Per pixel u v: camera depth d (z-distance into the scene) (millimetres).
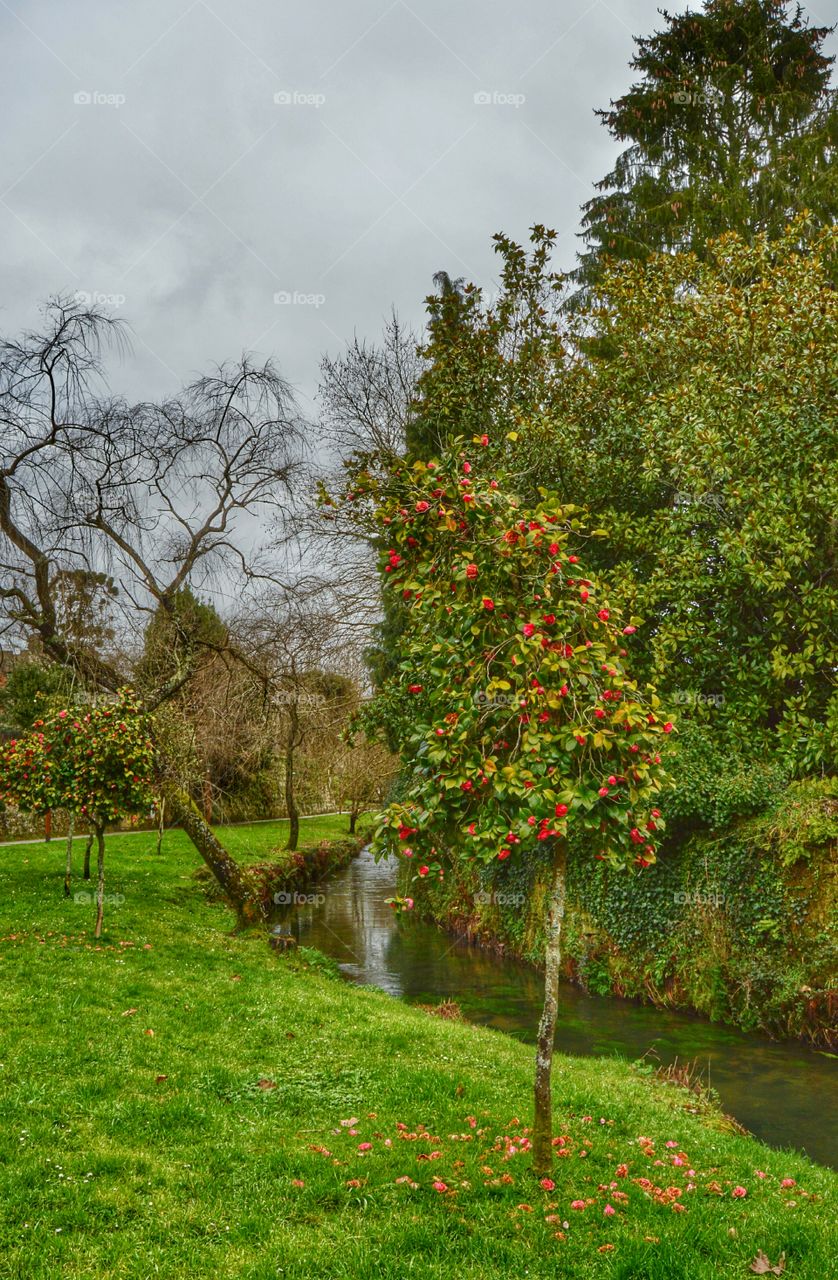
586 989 17547
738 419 17969
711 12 28328
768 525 16516
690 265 21312
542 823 6340
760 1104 11320
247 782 41062
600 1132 8430
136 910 17609
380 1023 11648
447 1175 6902
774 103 26891
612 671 6891
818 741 16188
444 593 7312
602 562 20484
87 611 17859
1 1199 6094
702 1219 6461
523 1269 5582
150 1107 8000
